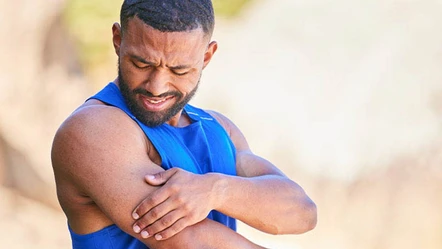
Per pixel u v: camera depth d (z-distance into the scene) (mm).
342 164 14156
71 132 3799
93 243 3938
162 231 3664
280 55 15719
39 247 13594
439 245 13375
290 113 14867
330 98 14914
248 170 4434
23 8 14461
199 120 4324
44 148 14367
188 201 3666
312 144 14461
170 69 3732
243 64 15688
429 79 14531
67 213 3994
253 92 15250
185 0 3705
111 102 3898
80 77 15062
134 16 3672
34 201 14258
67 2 14938
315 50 15562
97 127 3783
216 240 3750
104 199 3729
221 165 4246
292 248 13633
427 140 13945
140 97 3812
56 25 14836
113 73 15180
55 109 14617
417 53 14859
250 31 16266
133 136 3826
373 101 14594
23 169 14195
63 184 3910
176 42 3670
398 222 13508
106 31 15086
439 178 13609
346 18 15844
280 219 4059
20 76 14414
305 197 4188
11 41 14367
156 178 3709
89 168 3744
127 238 3910
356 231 13703
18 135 14195
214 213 4102
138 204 3688
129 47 3705
